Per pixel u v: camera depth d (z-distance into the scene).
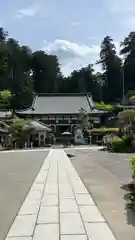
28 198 8.45
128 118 41.78
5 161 23.08
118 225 5.82
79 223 5.89
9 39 107.50
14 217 6.46
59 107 77.75
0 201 8.19
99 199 8.25
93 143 65.69
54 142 69.19
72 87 108.12
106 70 106.12
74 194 8.95
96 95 104.38
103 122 73.94
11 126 52.75
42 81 107.19
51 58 107.75
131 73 100.81
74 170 15.85
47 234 5.23
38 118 74.81
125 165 18.64
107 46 106.94
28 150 43.41
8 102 85.69
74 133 71.00
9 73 99.12
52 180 12.06
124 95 91.50
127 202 7.84
